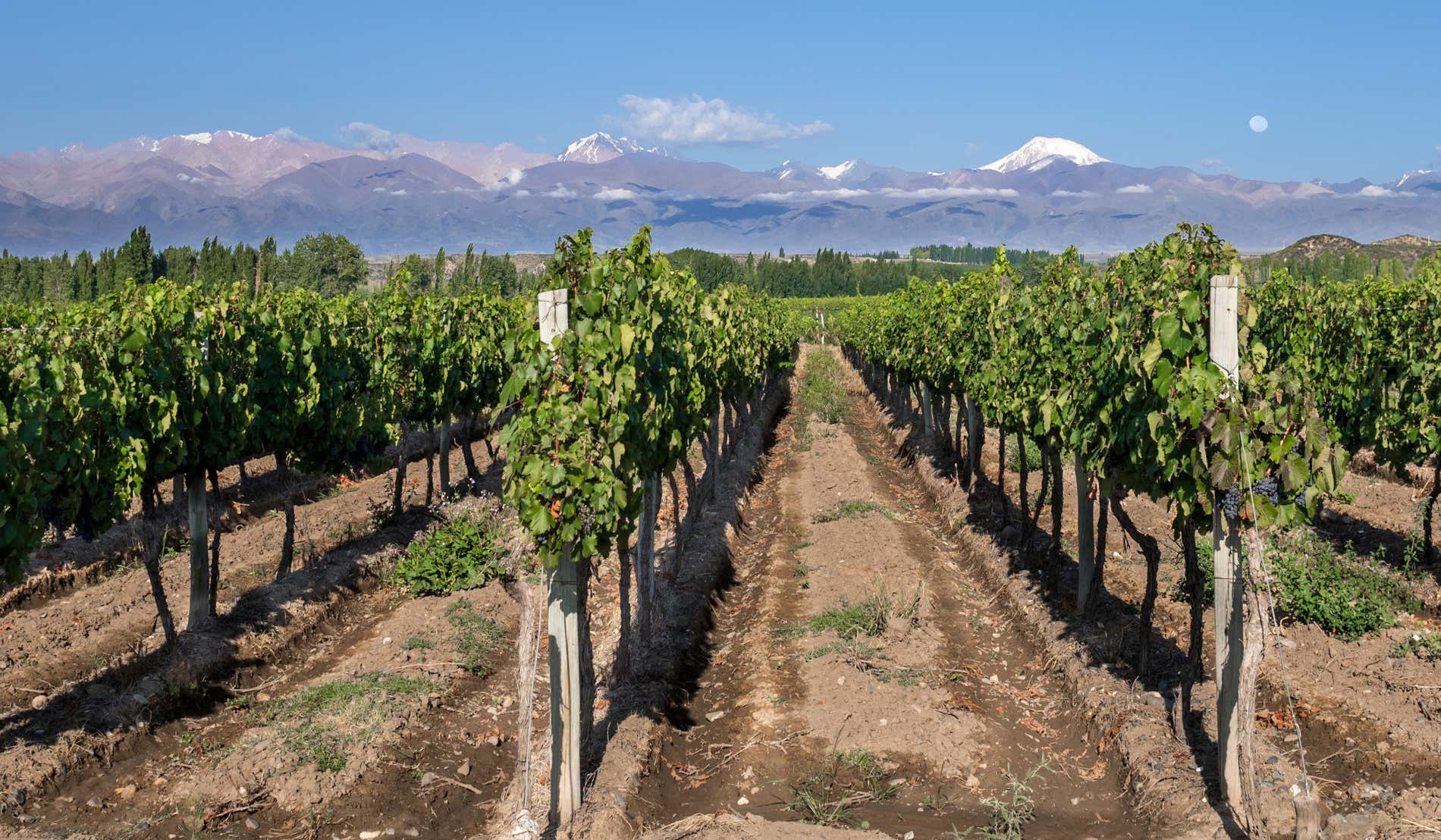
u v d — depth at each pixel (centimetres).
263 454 1270
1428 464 1677
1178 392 662
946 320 1777
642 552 1023
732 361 1764
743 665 1037
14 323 1513
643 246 902
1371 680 864
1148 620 880
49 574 1288
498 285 2238
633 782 749
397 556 1414
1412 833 609
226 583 1279
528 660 699
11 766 761
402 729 852
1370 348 1324
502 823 736
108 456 966
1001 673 1020
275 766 775
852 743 831
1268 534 1220
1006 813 699
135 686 914
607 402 707
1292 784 697
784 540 1589
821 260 13975
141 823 719
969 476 1716
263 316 1244
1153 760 748
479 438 2575
